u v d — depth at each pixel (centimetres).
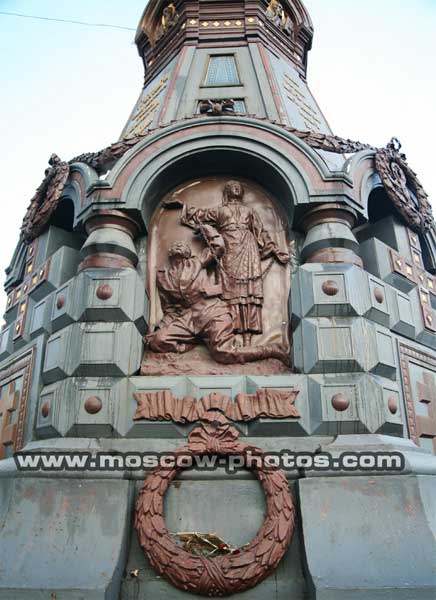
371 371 634
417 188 888
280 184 744
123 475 570
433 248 893
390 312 716
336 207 702
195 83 1013
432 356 775
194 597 523
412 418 679
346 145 848
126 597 526
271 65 1066
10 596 495
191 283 700
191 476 581
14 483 566
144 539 535
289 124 931
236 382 630
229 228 733
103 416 606
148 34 1292
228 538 555
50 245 844
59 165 843
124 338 646
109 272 680
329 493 550
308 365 629
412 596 484
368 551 513
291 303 673
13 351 823
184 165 765
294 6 1288
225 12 1155
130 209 713
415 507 538
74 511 548
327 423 596
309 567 509
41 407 650
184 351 677
